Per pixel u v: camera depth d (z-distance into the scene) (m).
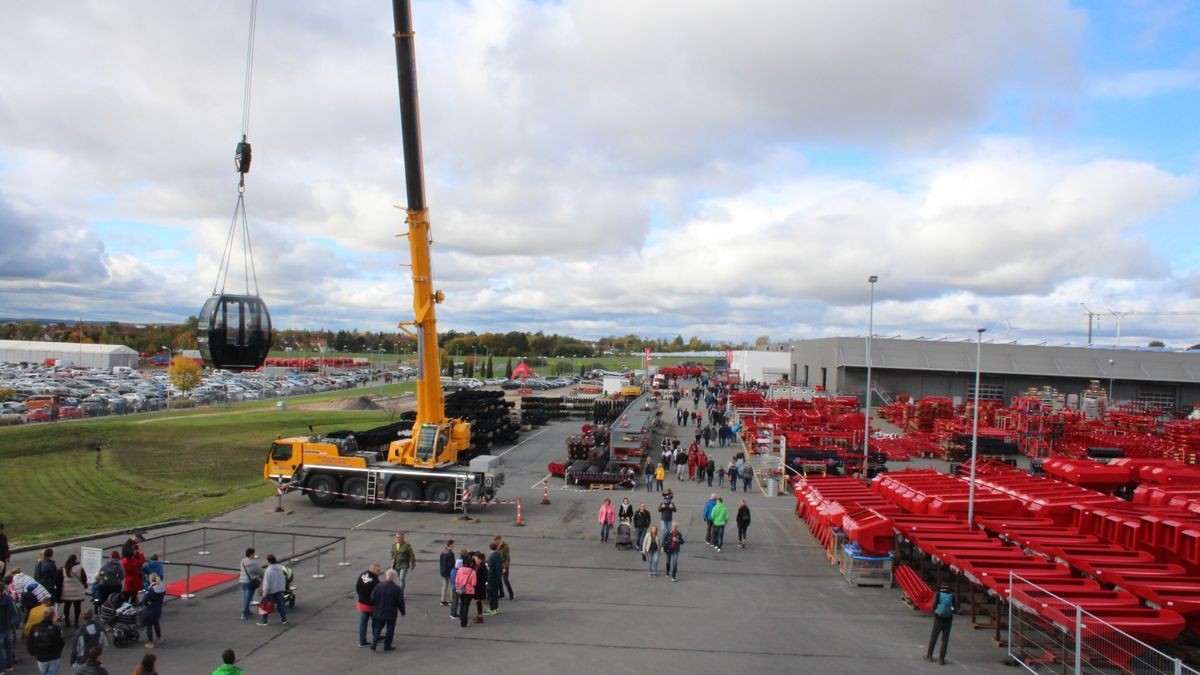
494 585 17.02
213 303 18.00
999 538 19.91
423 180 27.75
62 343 158.88
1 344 150.75
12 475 40.25
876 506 22.52
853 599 18.61
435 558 22.27
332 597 18.11
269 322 18.72
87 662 10.32
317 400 86.75
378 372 140.62
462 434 30.67
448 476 28.75
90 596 15.25
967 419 53.19
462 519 28.11
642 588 19.45
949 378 79.38
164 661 13.73
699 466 37.94
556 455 45.47
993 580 14.88
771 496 33.75
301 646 14.70
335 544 23.98
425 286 28.92
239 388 98.69
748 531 26.64
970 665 14.15
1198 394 76.75
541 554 23.06
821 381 87.75
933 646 14.31
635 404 52.47
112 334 189.62
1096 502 20.81
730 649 14.95
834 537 22.20
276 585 15.98
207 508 30.27
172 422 60.22
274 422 60.97
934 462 45.25
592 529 26.70
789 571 21.33
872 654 14.71
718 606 17.92
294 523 27.25
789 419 51.91
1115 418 57.06
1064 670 13.27
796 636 15.79
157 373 128.88
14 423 58.94
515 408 71.38
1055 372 77.31
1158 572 15.08
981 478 26.36
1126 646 12.74
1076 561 16.02
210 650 14.38
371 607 14.68
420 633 15.66
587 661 14.21
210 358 18.03
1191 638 15.10
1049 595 13.87
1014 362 78.19
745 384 103.88
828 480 27.91
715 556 23.06
